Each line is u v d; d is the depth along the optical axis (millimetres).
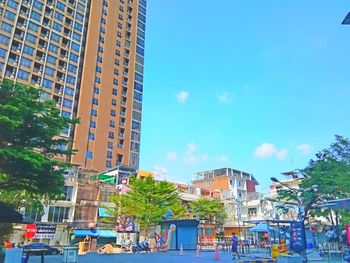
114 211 45531
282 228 30172
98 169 76875
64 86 73750
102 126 81750
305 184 31609
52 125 18078
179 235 38219
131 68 95688
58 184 18438
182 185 72875
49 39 73625
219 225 59094
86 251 35469
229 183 83500
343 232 26062
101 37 90375
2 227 23328
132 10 103875
